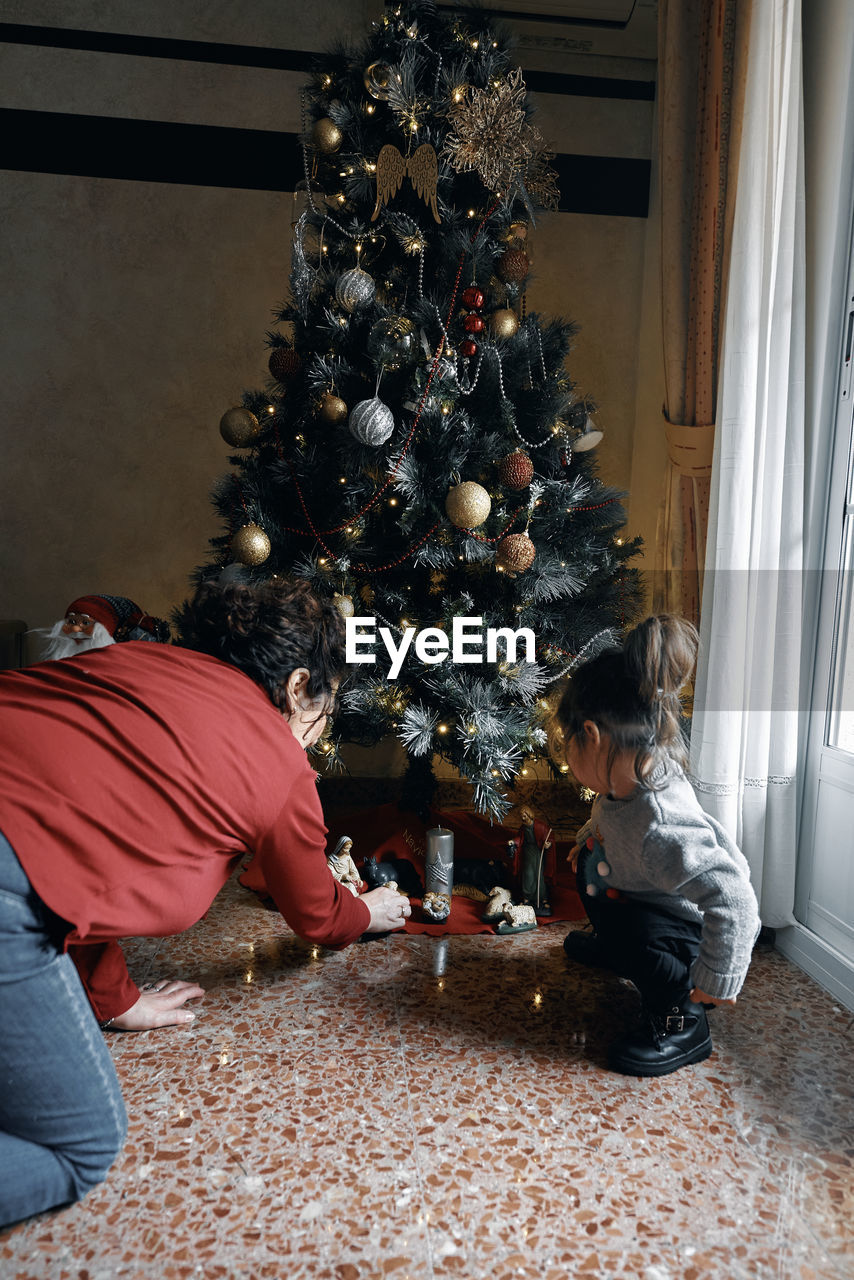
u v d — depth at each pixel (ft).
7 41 9.40
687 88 7.50
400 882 7.23
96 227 9.68
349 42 9.64
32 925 3.32
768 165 5.91
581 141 9.89
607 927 5.17
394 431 6.66
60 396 9.86
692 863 4.51
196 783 3.60
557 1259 3.58
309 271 7.11
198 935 6.50
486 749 6.46
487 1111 4.53
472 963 6.18
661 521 8.02
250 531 6.43
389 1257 3.58
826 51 5.96
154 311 9.86
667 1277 3.50
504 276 6.98
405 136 6.63
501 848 7.90
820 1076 4.93
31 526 9.98
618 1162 4.17
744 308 5.98
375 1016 5.43
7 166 9.52
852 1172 4.15
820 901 6.23
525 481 6.40
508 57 7.01
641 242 10.08
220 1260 3.55
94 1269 3.49
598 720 4.62
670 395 7.82
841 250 5.98
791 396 6.07
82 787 3.38
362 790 9.96
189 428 10.04
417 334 6.52
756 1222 3.82
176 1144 4.23
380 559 6.91
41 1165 3.64
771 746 6.27
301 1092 4.65
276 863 4.23
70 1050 3.54
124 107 9.58
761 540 6.12
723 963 4.50
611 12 9.29
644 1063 4.85
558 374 7.13
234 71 9.64
